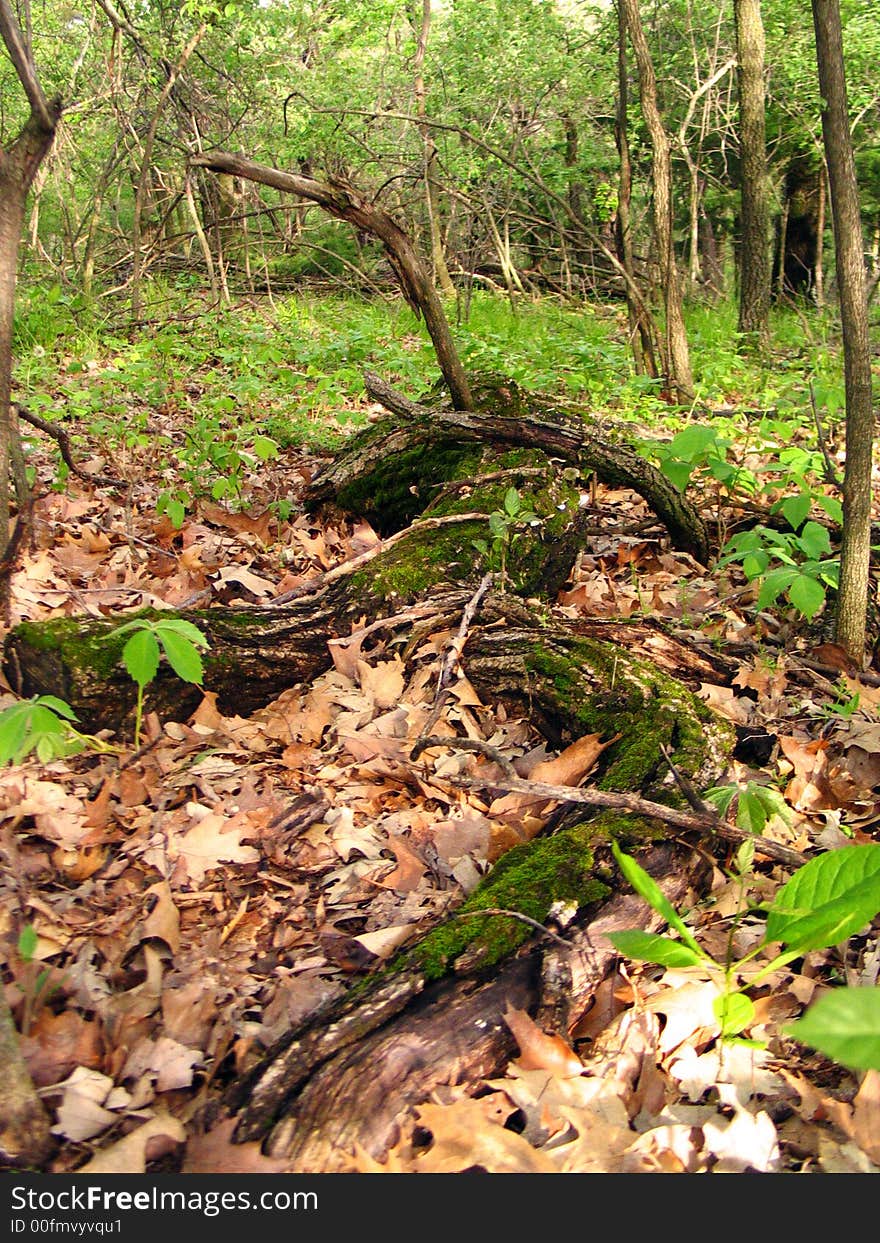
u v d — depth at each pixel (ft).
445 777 9.23
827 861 6.66
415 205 45.50
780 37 47.11
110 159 38.14
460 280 46.98
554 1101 6.55
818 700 11.87
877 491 18.99
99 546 14.71
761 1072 6.91
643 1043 7.06
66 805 9.26
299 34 44.55
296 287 42.65
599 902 7.77
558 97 48.62
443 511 13.69
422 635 11.62
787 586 12.16
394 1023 6.80
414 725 10.66
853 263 11.32
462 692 10.93
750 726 10.72
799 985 7.55
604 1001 7.37
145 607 11.08
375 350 26.55
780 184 57.11
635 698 10.08
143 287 36.42
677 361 26.78
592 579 14.70
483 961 7.22
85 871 8.57
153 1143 6.16
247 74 41.22
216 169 13.82
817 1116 6.59
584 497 16.79
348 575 12.47
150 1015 7.20
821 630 13.24
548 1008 7.06
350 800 9.78
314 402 21.50
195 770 10.04
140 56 35.70
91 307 31.09
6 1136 5.97
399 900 8.46
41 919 7.91
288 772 10.19
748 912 8.37
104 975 7.52
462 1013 6.89
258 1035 7.06
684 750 9.36
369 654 11.63
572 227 51.80
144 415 20.44
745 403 26.55
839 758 10.63
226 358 24.41
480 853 8.94
